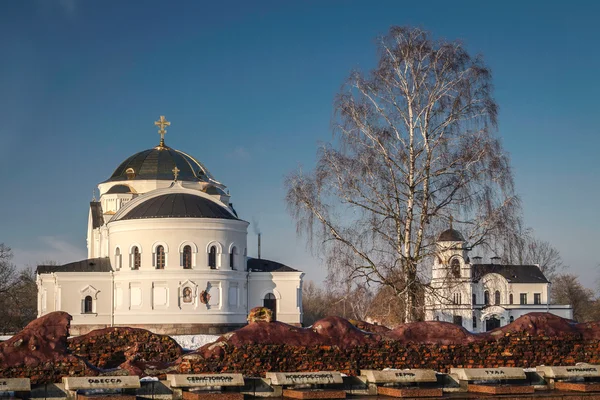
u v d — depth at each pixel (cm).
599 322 2945
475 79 4638
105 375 2464
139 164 11025
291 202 4672
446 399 2228
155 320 8688
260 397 2291
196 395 2175
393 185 4497
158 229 8775
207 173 11444
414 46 4612
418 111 4562
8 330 12481
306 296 15225
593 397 2275
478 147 4491
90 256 11375
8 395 2189
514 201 4488
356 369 2678
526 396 2267
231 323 8888
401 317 4416
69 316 2550
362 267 4484
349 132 4641
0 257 12462
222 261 8875
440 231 4434
